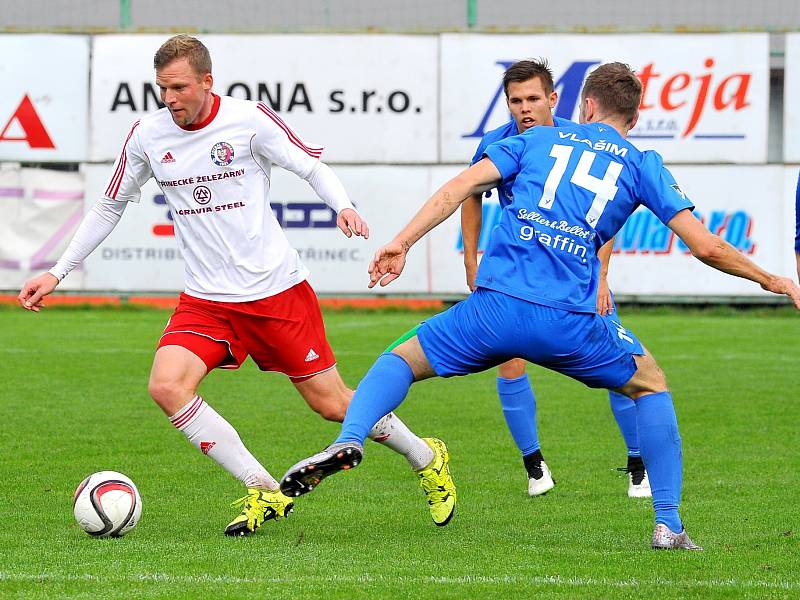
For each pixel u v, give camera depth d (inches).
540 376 1651.1
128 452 1101.1
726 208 2415.1
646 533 784.9
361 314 2472.9
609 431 1237.1
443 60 2428.6
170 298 2583.7
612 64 740.7
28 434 1187.3
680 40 2393.0
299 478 654.5
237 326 788.6
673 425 716.7
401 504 892.6
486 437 1201.4
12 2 2844.5
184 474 1002.1
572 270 683.4
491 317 681.6
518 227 684.7
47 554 693.3
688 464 1050.1
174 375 759.1
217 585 613.0
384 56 2431.1
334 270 2450.8
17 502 887.7
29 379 1552.7
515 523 824.3
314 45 2436.0
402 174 2444.6
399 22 2790.4
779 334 2118.6
